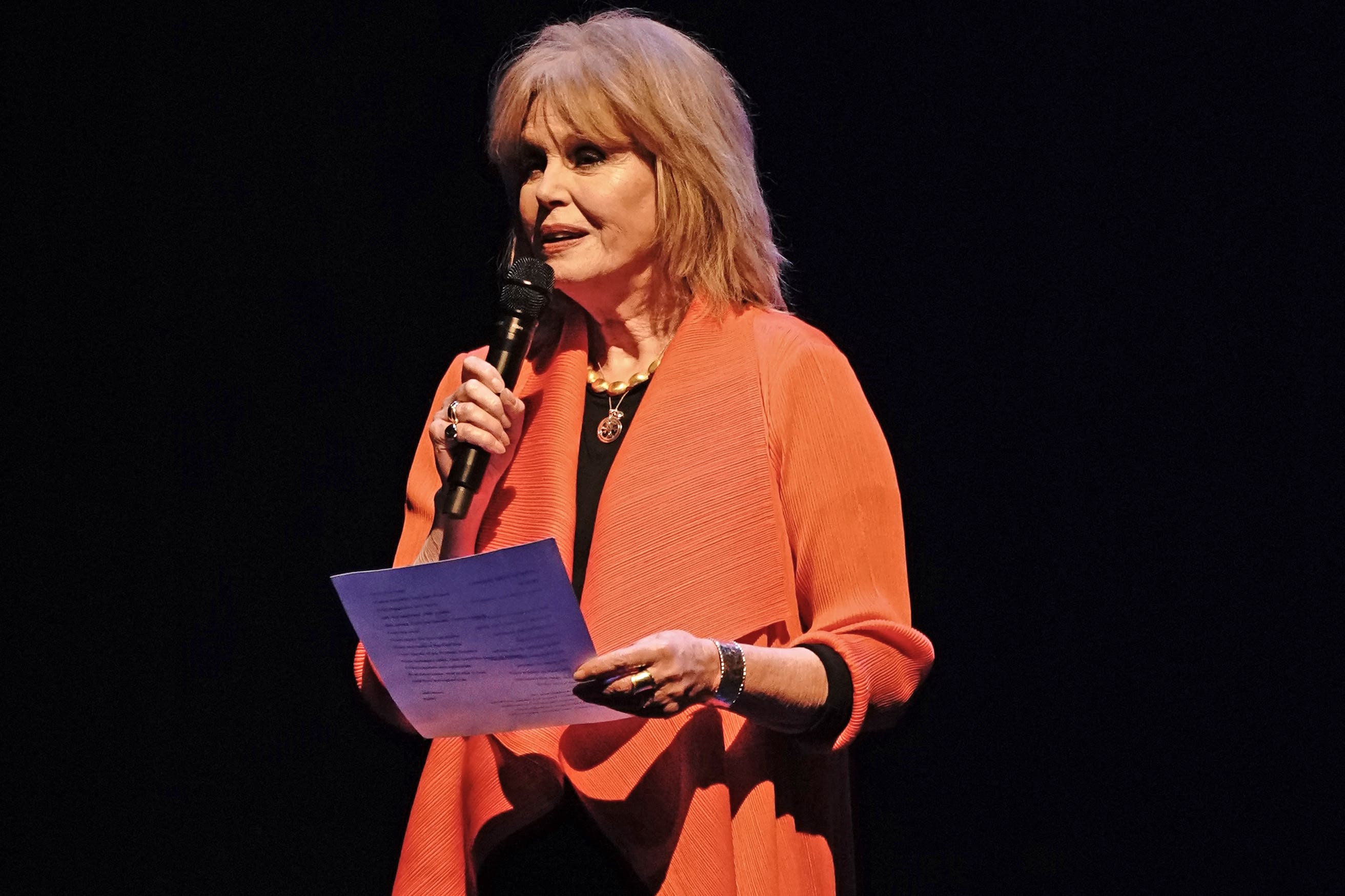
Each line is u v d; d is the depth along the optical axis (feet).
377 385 37.83
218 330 38.47
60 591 38.83
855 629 16.30
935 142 34.65
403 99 37.45
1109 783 33.53
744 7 35.09
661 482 17.28
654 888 16.28
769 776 16.70
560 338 19.44
